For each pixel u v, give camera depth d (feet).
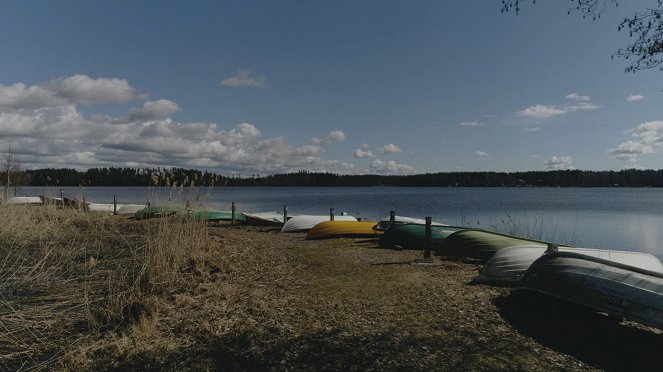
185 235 28.89
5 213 37.68
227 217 65.82
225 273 24.81
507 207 167.22
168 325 16.28
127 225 44.04
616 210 151.43
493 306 19.22
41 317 17.19
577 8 19.02
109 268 25.70
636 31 18.67
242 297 19.99
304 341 14.82
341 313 17.94
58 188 48.39
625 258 24.54
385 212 133.18
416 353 13.93
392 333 15.69
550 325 16.85
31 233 35.53
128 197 204.64
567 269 17.88
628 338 15.65
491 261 23.95
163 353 13.79
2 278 22.35
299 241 44.47
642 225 97.19
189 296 19.74
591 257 17.72
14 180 56.54
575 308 17.98
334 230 47.32
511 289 20.92
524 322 17.17
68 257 26.96
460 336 15.52
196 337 15.11
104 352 13.97
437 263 30.12
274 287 22.15
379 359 13.42
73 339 15.20
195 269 24.32
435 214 126.41
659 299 14.90
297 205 175.32
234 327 16.06
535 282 18.90
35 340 15.20
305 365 12.96
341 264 29.60
